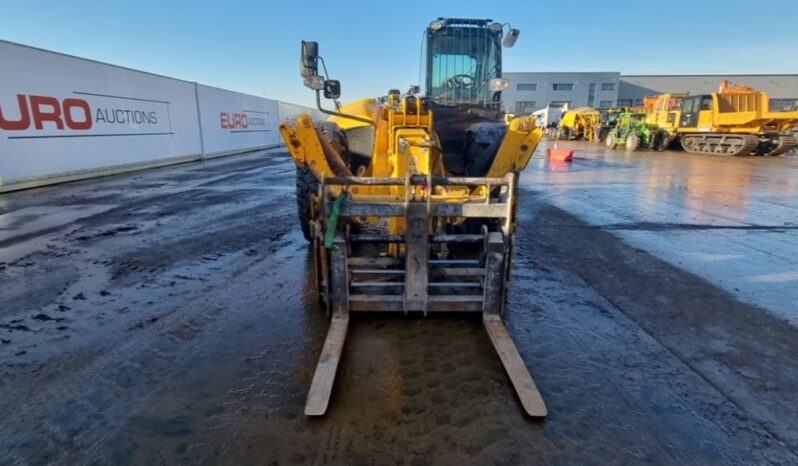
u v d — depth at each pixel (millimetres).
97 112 11398
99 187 9836
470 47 6195
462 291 3312
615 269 4367
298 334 2996
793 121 15570
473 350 2791
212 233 5746
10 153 9086
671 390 2406
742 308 3469
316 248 3275
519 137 4047
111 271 4266
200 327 3104
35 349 2805
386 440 2002
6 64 8906
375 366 2609
